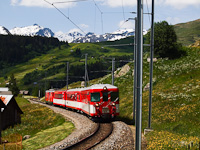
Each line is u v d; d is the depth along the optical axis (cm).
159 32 6084
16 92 14412
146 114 2789
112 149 1460
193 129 1961
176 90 3591
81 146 1539
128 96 4506
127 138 1755
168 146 1374
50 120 3569
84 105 2966
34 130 3075
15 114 4100
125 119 2848
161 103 3078
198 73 4359
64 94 4638
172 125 2173
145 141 1670
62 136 1964
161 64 5656
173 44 5962
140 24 1187
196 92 3139
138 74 1189
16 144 1770
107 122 2558
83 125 2452
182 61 5456
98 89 2548
